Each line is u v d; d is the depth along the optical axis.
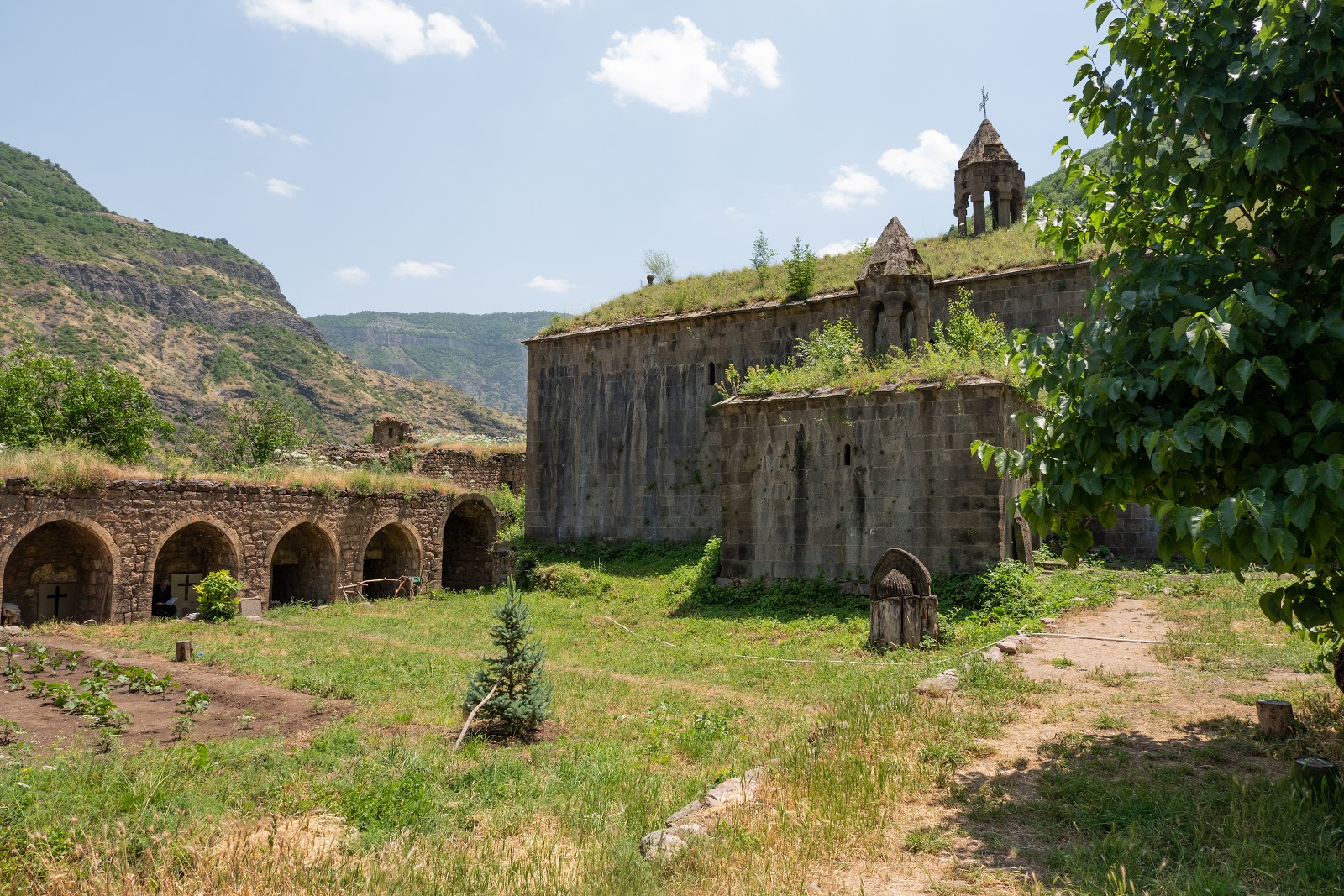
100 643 17.31
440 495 29.22
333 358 171.88
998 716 8.58
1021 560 18.98
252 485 23.58
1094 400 5.91
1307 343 5.22
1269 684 9.54
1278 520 4.88
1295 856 5.02
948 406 18.33
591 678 13.87
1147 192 7.07
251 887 5.27
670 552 26.84
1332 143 5.63
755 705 11.60
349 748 9.41
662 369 28.72
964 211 33.62
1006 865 5.28
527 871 5.52
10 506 18.88
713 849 5.61
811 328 26.11
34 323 117.38
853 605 18.52
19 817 6.55
